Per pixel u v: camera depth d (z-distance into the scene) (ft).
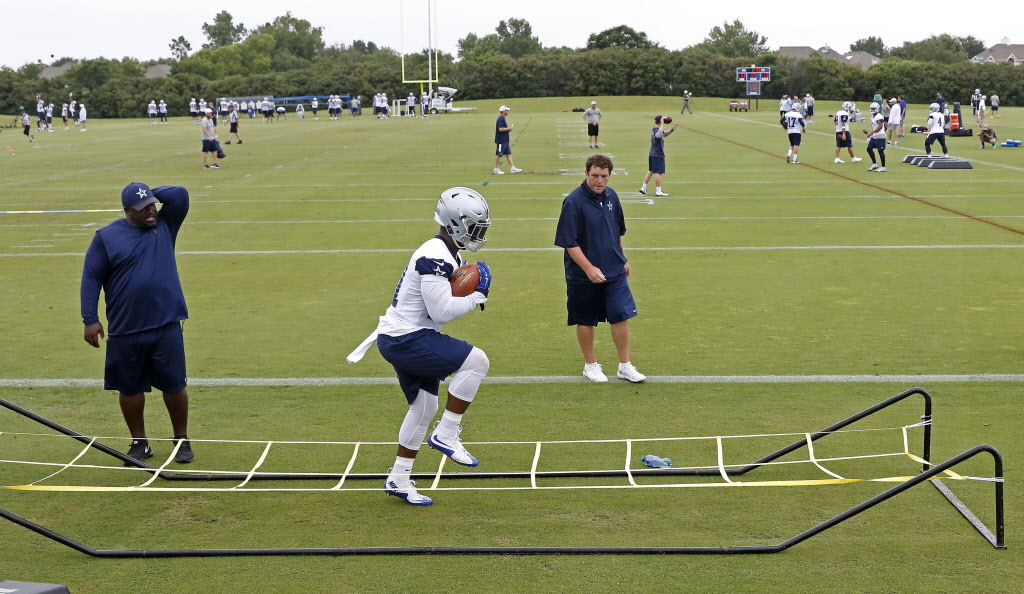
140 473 17.02
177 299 17.29
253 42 414.82
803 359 23.82
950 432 18.39
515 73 281.74
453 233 15.20
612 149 100.83
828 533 14.14
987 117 167.73
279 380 22.66
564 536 14.17
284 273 36.73
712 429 18.86
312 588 12.51
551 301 31.24
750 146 102.73
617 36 352.90
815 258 38.24
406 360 15.26
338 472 16.97
